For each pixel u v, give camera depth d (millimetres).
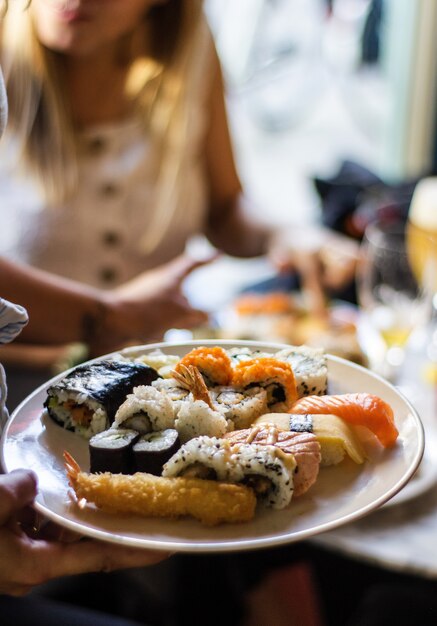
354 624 904
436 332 1130
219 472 582
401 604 896
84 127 1380
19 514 677
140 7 1213
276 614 983
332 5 2344
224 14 2373
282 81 2488
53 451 642
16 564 610
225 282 1867
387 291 1108
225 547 545
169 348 745
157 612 1003
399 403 669
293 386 657
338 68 2453
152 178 1412
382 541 758
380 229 1170
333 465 624
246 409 636
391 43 2361
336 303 1340
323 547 768
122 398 649
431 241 1041
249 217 1558
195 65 1374
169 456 598
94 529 568
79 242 1378
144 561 629
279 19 2393
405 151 2465
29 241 1372
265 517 581
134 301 1056
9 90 1249
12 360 1097
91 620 792
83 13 1149
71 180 1329
